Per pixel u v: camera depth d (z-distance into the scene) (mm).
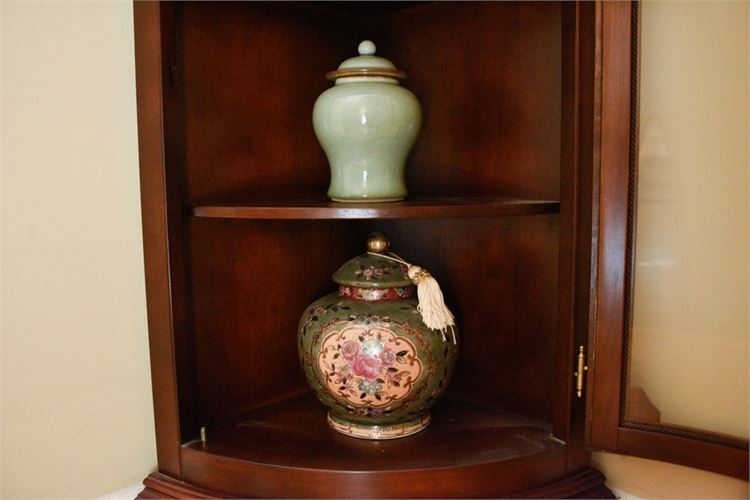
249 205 812
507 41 887
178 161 801
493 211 762
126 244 825
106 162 800
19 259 735
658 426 733
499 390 947
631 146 709
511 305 916
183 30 828
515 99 885
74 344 784
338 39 1036
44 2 741
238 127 907
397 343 799
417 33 996
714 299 744
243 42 907
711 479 804
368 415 835
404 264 858
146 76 781
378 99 802
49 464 769
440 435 859
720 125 736
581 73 758
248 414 938
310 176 1013
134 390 844
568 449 822
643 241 736
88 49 777
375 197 834
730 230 732
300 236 1000
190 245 852
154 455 870
